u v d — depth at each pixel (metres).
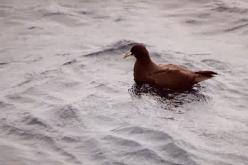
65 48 20.56
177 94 16.52
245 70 18.53
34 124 14.93
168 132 14.31
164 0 25.73
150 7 25.00
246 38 21.61
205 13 24.12
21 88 17.16
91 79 17.67
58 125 14.87
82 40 21.33
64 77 17.84
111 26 22.89
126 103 15.93
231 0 25.42
